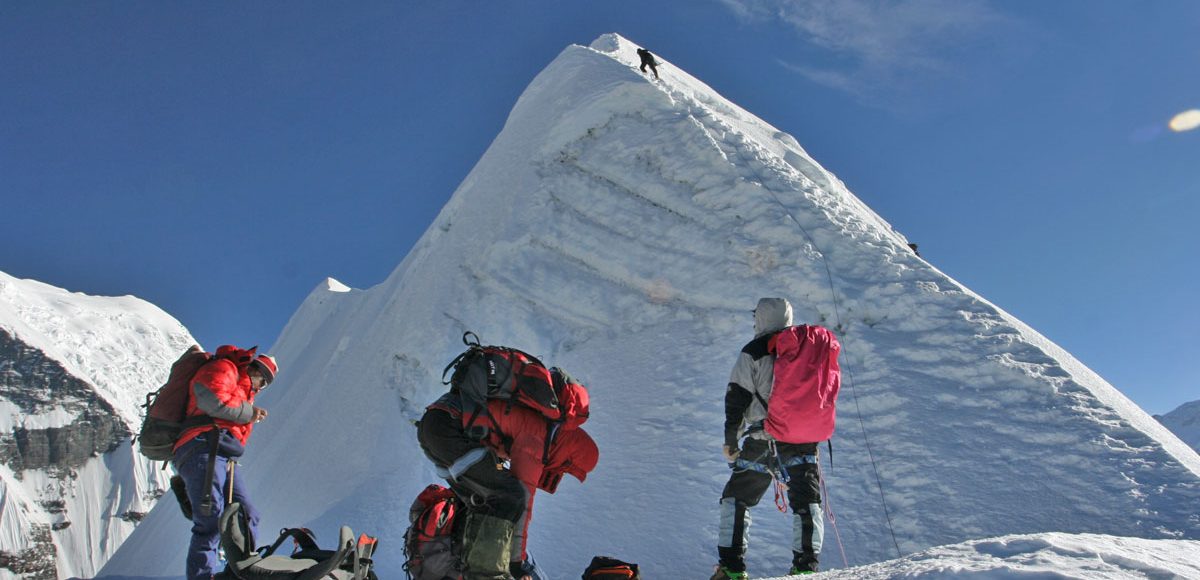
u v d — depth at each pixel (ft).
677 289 32.42
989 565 8.63
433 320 34.14
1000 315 28.37
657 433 27.32
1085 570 8.29
